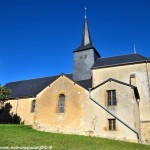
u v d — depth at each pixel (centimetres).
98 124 2058
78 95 2256
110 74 2759
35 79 3769
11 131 1950
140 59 2719
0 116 3356
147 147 1656
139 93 2509
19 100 3309
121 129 1961
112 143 1686
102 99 2142
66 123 2192
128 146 1623
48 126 2264
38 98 2464
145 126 2320
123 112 2014
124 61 2802
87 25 3466
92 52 3072
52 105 2348
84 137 1881
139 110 2417
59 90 2380
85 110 2161
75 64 3130
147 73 2577
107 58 3094
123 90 2097
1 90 2975
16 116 3206
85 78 2955
